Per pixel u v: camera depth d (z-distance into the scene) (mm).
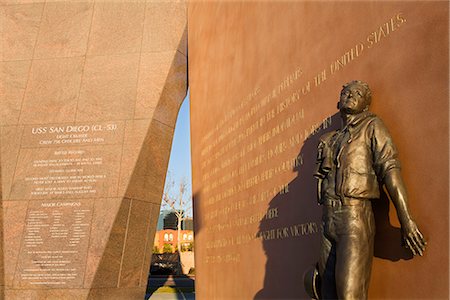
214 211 7316
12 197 9281
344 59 4078
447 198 2799
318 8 4625
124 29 10438
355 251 2988
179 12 10719
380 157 3027
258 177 5617
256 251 5484
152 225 9625
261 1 6121
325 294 3250
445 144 2859
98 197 9297
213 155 7645
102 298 8766
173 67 10328
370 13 3777
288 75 5109
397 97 3328
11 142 9648
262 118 5688
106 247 8977
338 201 3127
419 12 3211
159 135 9945
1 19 10453
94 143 9633
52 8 10555
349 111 3301
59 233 9055
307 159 4500
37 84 10023
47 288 8750
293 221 4656
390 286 3137
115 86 10031
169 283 22766
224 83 7375
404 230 2850
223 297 6574
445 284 2750
